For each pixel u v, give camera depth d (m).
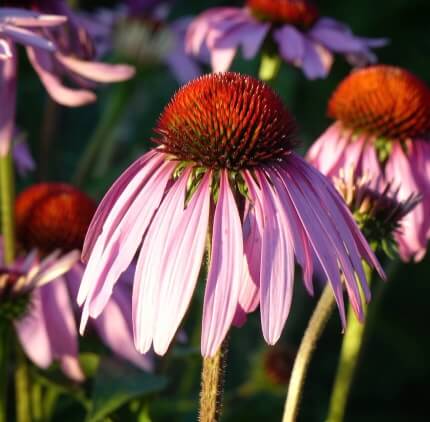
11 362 0.68
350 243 0.51
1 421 0.60
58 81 0.62
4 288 0.58
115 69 0.62
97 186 0.74
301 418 0.89
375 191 0.56
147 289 0.50
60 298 0.62
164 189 0.52
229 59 0.71
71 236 0.64
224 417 0.72
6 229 0.63
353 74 0.66
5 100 0.62
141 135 0.93
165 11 0.80
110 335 0.62
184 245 0.50
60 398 0.69
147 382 0.61
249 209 0.52
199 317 0.71
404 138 0.64
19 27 0.60
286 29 0.71
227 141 0.52
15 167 0.74
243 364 0.85
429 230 0.62
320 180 0.52
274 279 0.50
